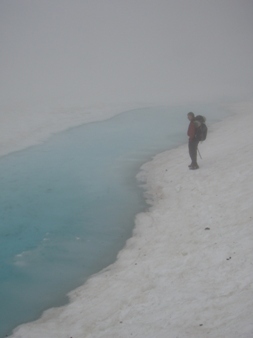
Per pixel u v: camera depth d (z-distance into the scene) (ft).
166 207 31.17
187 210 29.14
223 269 19.52
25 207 33.78
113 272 22.57
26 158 49.29
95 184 39.17
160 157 47.78
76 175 42.32
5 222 30.86
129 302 19.08
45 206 33.91
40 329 18.22
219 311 15.88
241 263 19.53
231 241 22.18
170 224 27.61
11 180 40.93
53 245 26.78
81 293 20.97
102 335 16.89
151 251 24.22
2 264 24.58
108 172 43.06
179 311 16.93
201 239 23.79
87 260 24.59
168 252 23.43
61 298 20.86
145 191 36.32
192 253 22.30
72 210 32.78
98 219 30.68
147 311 17.85
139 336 15.97
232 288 17.52
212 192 31.01
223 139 48.29
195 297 17.74
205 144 48.39
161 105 100.37
